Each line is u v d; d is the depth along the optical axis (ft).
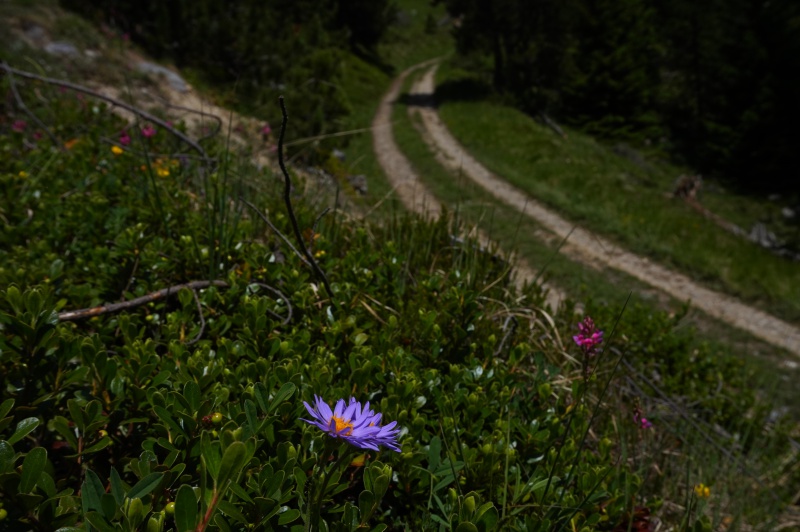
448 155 77.00
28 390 5.11
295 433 5.16
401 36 231.50
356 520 4.44
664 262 46.70
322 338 7.61
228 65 61.57
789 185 100.99
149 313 7.95
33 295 5.10
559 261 43.86
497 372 7.36
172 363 5.87
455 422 5.91
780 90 101.35
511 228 49.16
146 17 59.11
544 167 74.69
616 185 71.00
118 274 8.34
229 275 8.37
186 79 56.24
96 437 5.14
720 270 45.50
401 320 8.21
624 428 9.55
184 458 4.68
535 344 9.82
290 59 61.11
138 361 5.69
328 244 9.80
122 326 6.37
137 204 11.16
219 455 3.80
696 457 11.40
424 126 99.71
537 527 5.24
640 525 6.75
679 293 42.55
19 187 10.93
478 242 11.47
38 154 14.15
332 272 9.39
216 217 10.37
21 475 3.73
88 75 45.96
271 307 8.01
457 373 6.96
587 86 124.26
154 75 51.16
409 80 162.71
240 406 5.04
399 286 9.60
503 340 8.95
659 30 138.82
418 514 5.66
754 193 101.81
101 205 10.04
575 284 39.60
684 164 114.83
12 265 7.98
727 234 57.16
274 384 5.56
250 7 65.57
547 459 6.46
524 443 6.51
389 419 5.84
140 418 5.19
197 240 9.53
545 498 5.81
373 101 127.34
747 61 105.19
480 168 70.95
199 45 60.18
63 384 5.24
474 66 153.69
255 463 4.58
